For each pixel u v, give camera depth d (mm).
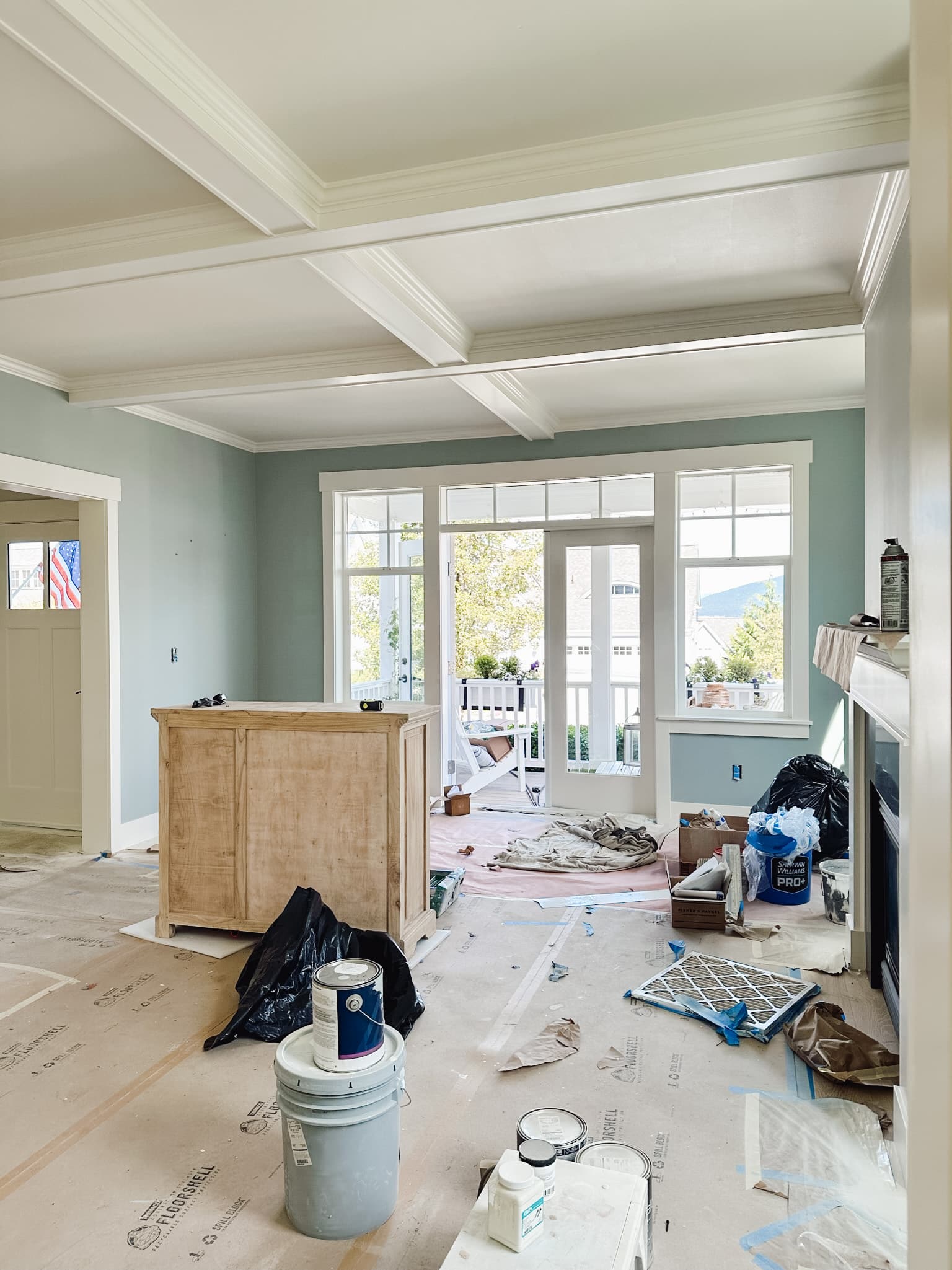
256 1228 2041
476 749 7285
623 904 4340
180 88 2133
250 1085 2650
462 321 4035
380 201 2742
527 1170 1657
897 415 2889
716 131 2457
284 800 3666
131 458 5539
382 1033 2076
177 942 3783
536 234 3127
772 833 4309
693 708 5992
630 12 2018
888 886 3094
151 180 2775
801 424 5645
